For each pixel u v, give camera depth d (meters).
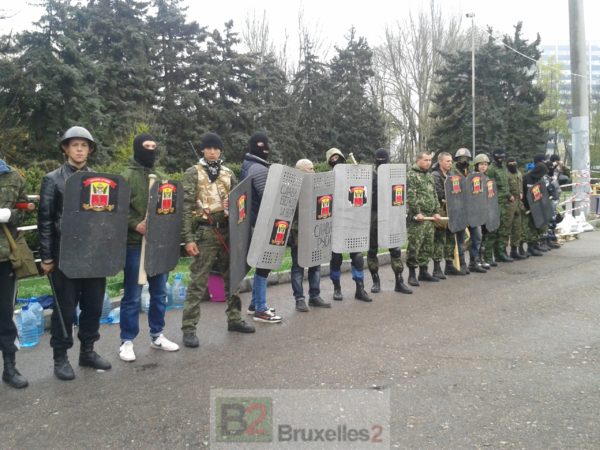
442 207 8.89
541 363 4.86
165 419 3.86
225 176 5.83
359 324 6.25
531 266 10.05
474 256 9.55
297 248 6.86
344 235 7.29
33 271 4.50
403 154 47.12
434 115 37.41
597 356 5.03
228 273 6.00
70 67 18.72
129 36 26.12
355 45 38.16
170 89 28.56
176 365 5.00
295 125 33.09
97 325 4.95
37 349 5.56
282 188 6.35
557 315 6.51
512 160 10.68
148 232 5.06
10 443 3.55
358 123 36.47
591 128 56.50
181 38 30.78
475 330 5.92
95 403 4.16
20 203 4.55
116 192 4.78
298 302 6.98
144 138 5.11
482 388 4.31
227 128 29.64
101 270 4.71
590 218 17.69
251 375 4.68
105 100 23.28
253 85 31.45
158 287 5.42
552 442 3.42
